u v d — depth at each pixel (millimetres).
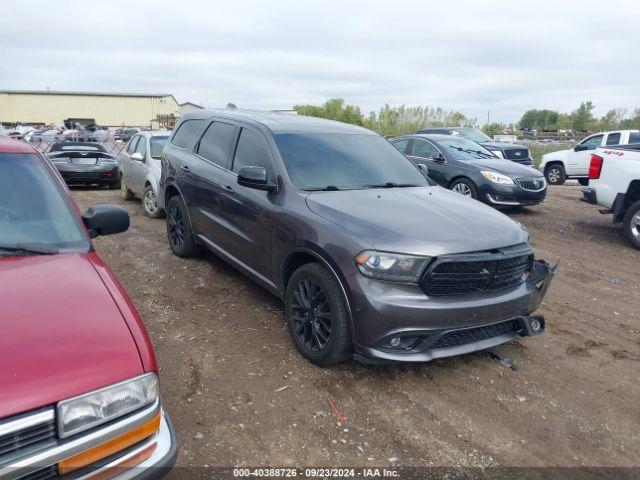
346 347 3863
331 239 3857
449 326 3652
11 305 2326
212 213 5637
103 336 2273
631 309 5832
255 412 3545
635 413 3803
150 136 10047
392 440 3354
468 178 10719
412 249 3621
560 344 4852
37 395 1954
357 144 5434
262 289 5719
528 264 4227
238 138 5469
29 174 3332
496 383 4094
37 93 68375
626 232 8438
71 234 3127
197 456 3098
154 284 5773
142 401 2229
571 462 3250
